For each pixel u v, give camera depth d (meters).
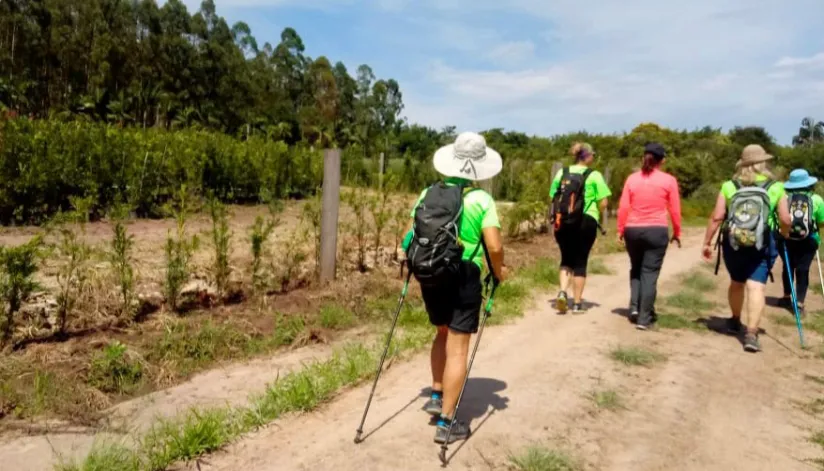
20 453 3.90
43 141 11.52
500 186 23.86
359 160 23.83
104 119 55.22
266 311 6.77
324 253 7.94
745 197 6.65
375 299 7.68
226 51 87.06
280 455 3.99
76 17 71.94
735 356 6.49
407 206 10.46
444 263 3.88
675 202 7.16
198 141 15.66
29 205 11.31
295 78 108.19
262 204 17.02
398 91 119.19
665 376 5.73
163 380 5.14
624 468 4.02
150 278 7.08
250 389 5.09
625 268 11.88
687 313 8.28
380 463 3.91
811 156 51.75
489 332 6.99
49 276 6.57
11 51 67.06
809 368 6.22
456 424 4.27
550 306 8.37
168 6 82.06
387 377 5.47
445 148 4.29
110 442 4.07
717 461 4.20
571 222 7.50
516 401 4.98
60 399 4.54
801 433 4.70
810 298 9.81
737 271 6.92
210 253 8.56
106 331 5.71
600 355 6.25
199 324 6.11
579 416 4.75
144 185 13.01
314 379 5.11
